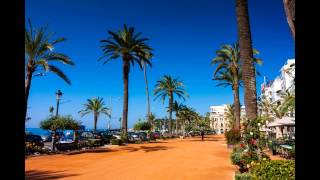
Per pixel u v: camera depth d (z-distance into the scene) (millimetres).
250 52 11875
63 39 27406
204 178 12406
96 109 71438
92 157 23625
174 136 70562
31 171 16109
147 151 28266
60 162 20297
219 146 33219
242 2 12055
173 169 15297
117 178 13109
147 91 63594
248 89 11828
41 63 25375
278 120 26625
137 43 40344
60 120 29922
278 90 85562
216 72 41250
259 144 12133
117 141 38562
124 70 40844
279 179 5109
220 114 163500
